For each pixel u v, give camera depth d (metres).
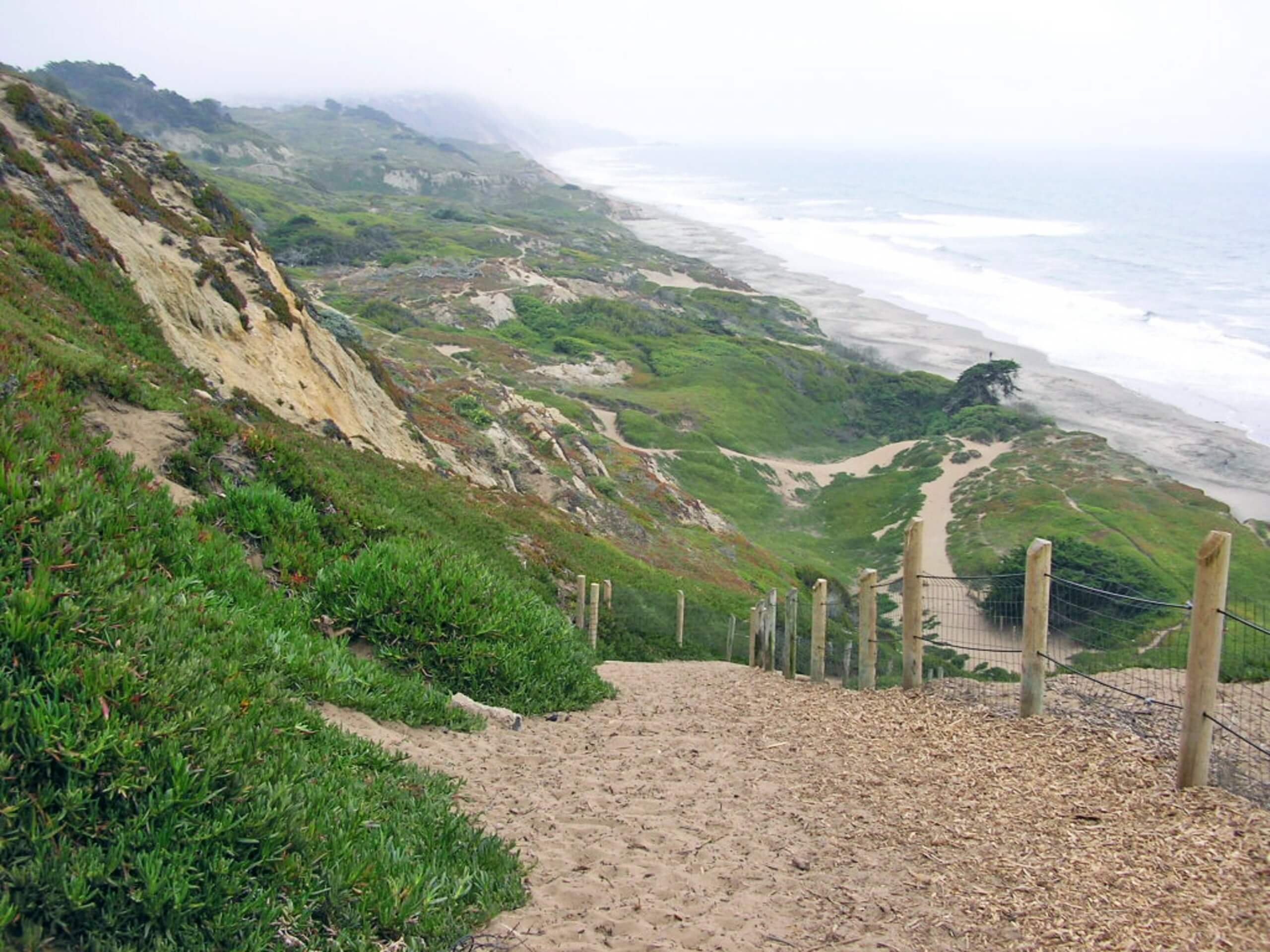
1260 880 5.63
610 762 8.44
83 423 10.73
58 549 6.09
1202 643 7.22
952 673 19.30
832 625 29.52
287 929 4.55
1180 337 98.19
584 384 80.88
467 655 9.77
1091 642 20.55
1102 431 71.88
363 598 9.68
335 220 134.38
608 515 36.62
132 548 7.40
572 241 151.12
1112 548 48.09
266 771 5.36
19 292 15.58
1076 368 88.75
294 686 7.48
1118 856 6.10
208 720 5.37
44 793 4.45
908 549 11.07
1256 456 66.00
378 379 32.34
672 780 7.94
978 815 6.95
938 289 128.88
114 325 17.92
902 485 63.88
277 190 165.38
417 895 4.97
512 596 11.23
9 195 18.67
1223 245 157.88
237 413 18.83
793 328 107.88
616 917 5.29
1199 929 5.11
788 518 60.88
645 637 20.28
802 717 10.21
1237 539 49.75
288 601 9.33
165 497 9.17
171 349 19.14
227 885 4.52
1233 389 81.06
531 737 8.91
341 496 13.30
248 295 25.12
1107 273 134.62
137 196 24.42
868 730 9.43
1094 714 9.62
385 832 5.57
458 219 159.12
